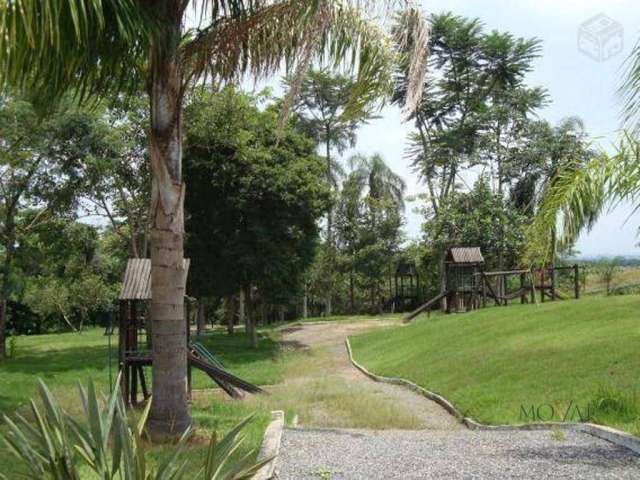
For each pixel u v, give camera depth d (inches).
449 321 946.7
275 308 1859.0
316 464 281.6
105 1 262.8
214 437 137.2
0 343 1011.3
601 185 288.2
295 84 330.0
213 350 1061.8
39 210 1072.8
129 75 317.7
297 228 1031.6
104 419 139.2
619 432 319.0
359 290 1985.7
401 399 571.2
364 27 333.7
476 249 1229.1
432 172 1724.9
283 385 685.3
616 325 657.6
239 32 330.3
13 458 243.6
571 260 1334.9
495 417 425.1
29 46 248.2
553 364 543.2
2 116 878.4
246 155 1002.1
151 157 329.7
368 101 350.3
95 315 2063.2
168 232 329.1
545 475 257.8
